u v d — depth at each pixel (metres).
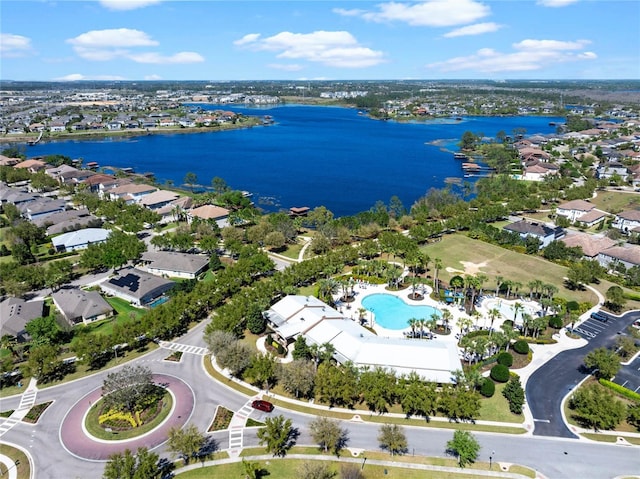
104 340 101.31
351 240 188.62
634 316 125.00
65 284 144.75
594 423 82.56
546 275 151.12
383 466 74.06
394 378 88.06
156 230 199.00
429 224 193.38
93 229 185.38
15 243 166.75
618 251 159.62
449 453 77.00
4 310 120.25
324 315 114.25
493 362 102.94
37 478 71.19
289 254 173.50
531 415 86.44
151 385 90.06
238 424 83.06
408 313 126.50
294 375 87.44
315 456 75.94
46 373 99.44
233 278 135.50
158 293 135.38
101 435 80.62
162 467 73.12
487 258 166.00
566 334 115.88
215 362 103.50
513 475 72.44
